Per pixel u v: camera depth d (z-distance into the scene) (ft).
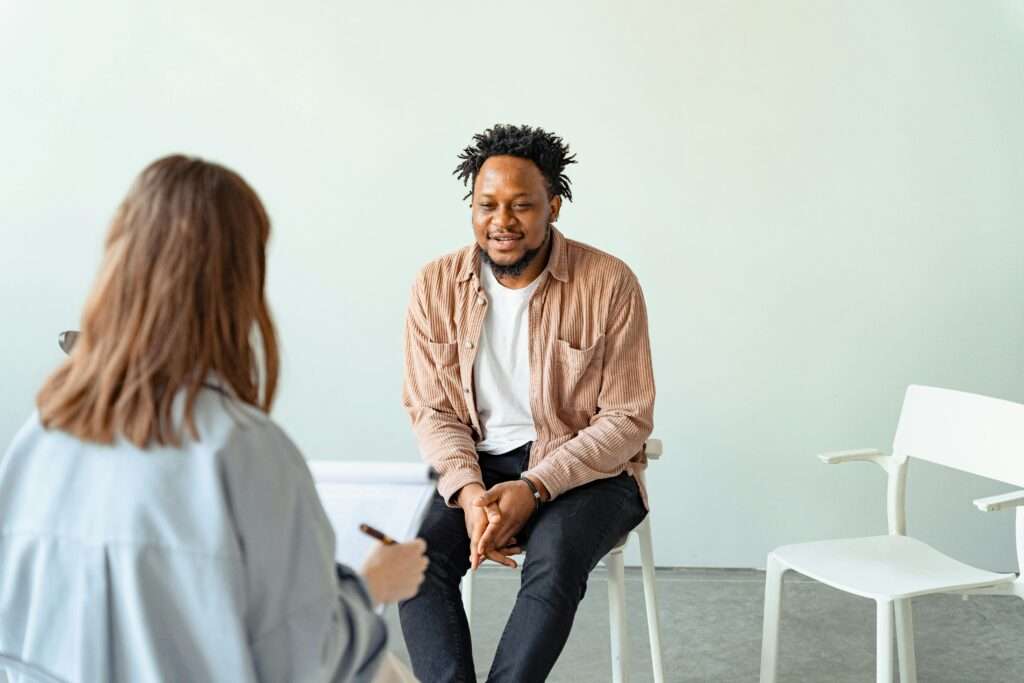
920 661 8.32
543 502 6.69
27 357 9.82
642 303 7.23
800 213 9.36
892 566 6.87
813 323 9.50
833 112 9.21
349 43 9.35
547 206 6.95
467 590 6.82
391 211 9.56
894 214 9.30
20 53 9.44
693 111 9.27
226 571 3.41
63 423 3.58
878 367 9.52
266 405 3.82
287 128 9.48
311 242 9.64
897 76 9.14
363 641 3.77
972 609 9.23
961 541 9.68
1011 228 9.25
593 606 9.39
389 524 4.60
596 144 9.36
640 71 9.25
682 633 8.87
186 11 9.36
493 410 7.24
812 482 9.75
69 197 9.59
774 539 9.89
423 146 9.46
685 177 9.36
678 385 9.70
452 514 6.85
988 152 9.17
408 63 9.36
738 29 9.15
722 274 9.48
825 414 9.63
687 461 9.82
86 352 3.61
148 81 9.45
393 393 9.83
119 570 3.45
